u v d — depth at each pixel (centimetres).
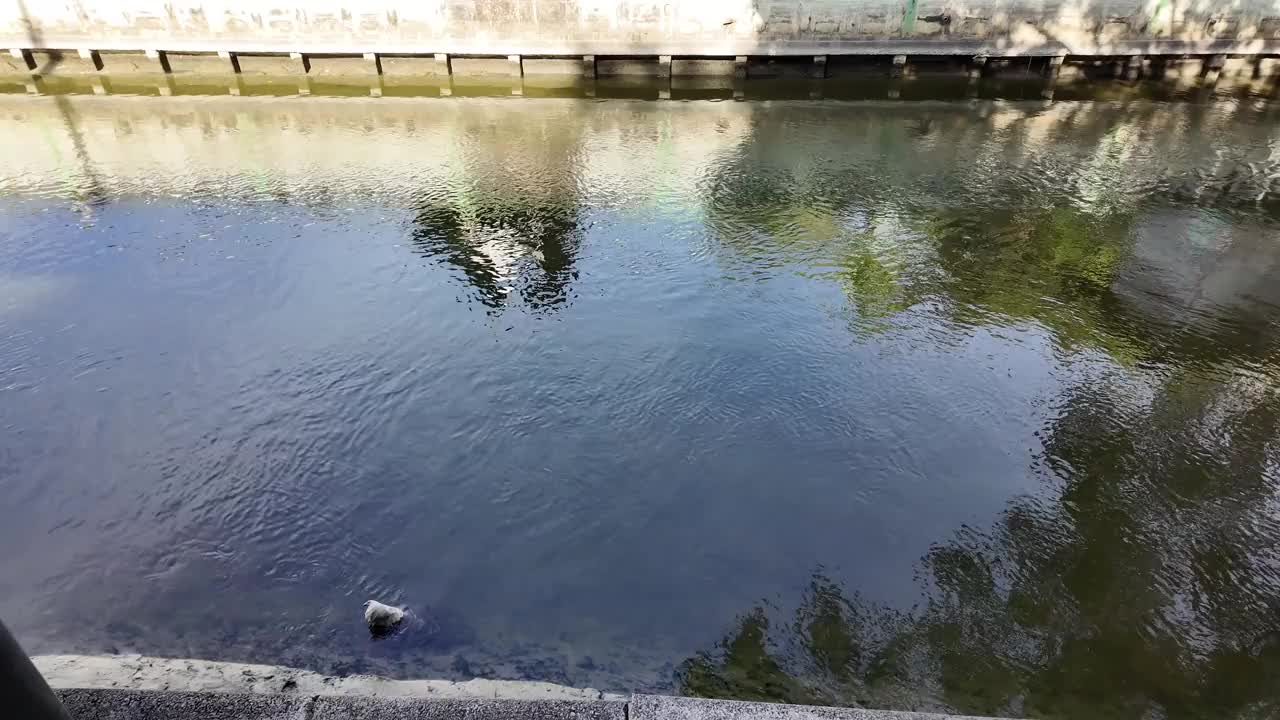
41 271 866
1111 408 658
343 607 479
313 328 757
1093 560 518
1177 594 493
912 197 1108
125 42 1734
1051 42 1741
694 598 490
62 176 1165
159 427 627
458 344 732
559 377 686
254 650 451
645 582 501
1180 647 459
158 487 568
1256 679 441
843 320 779
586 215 1033
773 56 1762
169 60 1777
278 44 1744
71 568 504
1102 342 750
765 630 470
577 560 516
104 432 621
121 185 1128
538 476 581
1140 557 520
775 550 525
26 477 577
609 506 557
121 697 303
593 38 1741
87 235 955
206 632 462
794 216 1036
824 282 856
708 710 305
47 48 1738
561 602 487
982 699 429
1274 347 744
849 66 1791
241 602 482
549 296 819
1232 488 576
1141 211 1064
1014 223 1023
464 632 466
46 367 698
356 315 779
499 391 668
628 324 766
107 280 848
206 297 814
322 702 306
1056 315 796
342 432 623
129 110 1552
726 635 467
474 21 1733
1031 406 659
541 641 461
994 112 1581
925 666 447
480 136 1407
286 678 426
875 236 976
